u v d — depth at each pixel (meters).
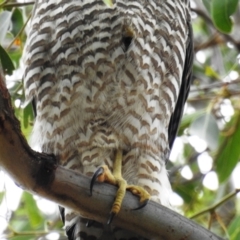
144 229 7.69
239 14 12.76
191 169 12.41
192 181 12.30
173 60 9.26
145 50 9.03
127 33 8.95
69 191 7.48
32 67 9.20
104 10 9.02
